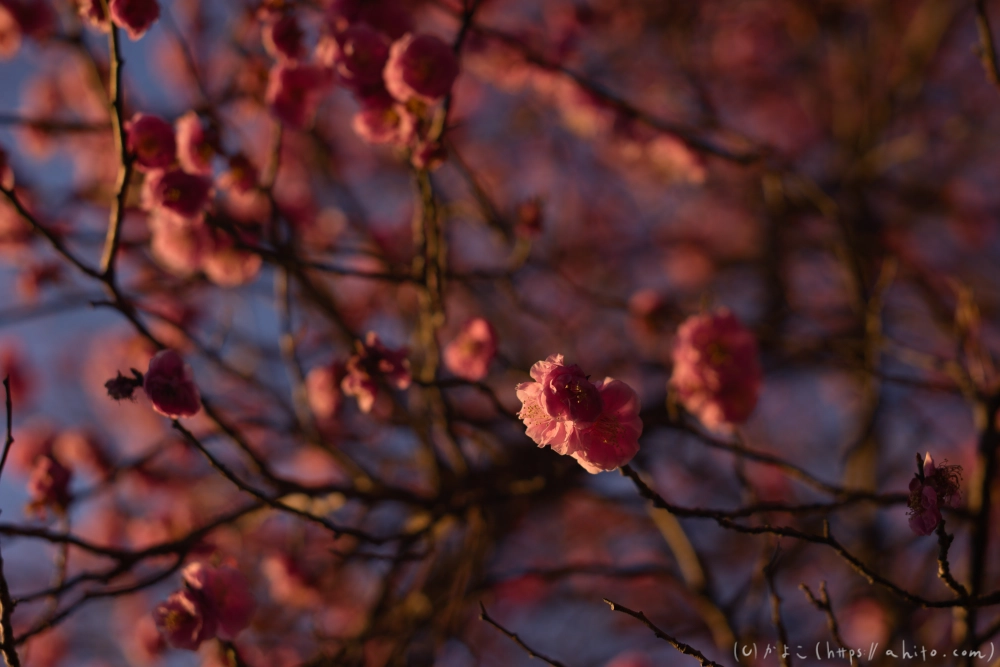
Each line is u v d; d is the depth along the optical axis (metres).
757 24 8.40
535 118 7.94
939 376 6.51
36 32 4.40
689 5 6.99
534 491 3.99
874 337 4.34
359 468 4.37
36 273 4.76
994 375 4.51
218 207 4.11
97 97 4.87
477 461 4.77
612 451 2.21
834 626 2.53
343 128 7.76
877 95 7.71
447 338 5.80
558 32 5.50
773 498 6.60
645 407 5.61
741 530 2.39
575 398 2.09
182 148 3.34
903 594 2.30
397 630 4.36
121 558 2.98
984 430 3.63
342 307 5.80
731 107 8.65
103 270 3.08
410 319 6.14
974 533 3.45
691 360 3.71
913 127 8.17
